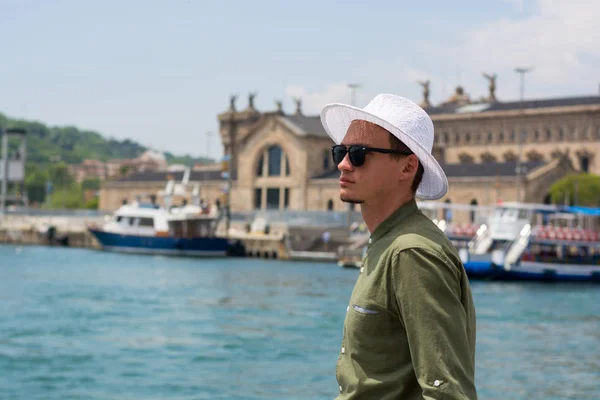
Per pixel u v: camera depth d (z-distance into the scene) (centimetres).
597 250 8606
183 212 10688
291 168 14450
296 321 4178
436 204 8275
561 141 15312
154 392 2548
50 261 8888
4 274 7000
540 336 3897
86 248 12369
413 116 552
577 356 3347
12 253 10550
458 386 474
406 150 544
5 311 4431
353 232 11231
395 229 532
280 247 10594
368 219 557
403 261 496
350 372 521
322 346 3412
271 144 14700
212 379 2730
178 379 2734
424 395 478
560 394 2647
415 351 484
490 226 7769
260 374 2828
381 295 506
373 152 545
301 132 14250
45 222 14850
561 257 8075
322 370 2909
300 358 3138
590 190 12044
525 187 12162
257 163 14962
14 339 3488
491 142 16000
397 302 499
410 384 504
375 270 514
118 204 17362
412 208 546
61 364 2964
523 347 3553
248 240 10831
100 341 3472
